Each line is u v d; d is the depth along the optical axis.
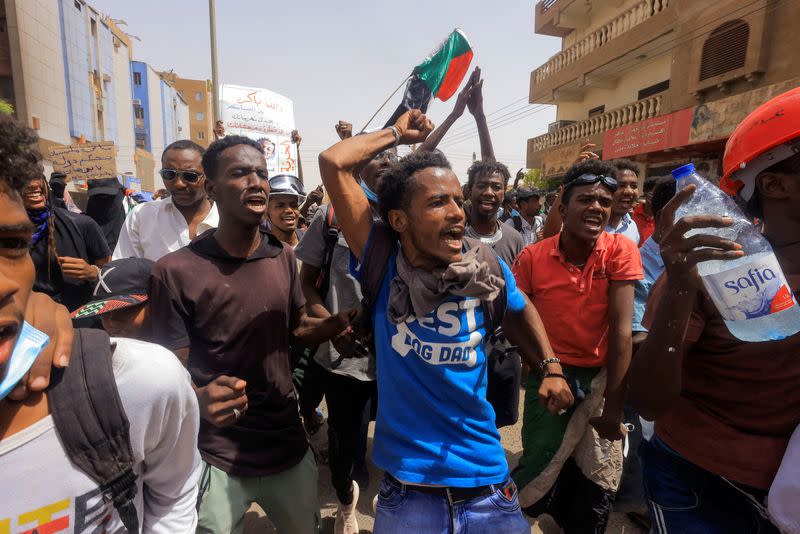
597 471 2.05
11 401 0.75
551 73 17.81
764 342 1.24
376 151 1.62
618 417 1.90
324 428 3.63
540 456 2.10
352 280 2.48
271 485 1.78
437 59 2.34
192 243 1.74
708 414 1.37
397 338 1.42
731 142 1.30
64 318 0.83
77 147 4.59
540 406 2.13
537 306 2.19
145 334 1.69
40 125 20.30
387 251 1.51
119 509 0.87
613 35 14.40
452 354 1.39
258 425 1.72
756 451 1.29
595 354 2.08
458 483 1.36
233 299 1.67
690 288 1.19
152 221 2.73
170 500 1.09
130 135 34.16
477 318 1.43
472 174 3.02
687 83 11.32
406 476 1.37
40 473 0.78
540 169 18.73
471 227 3.06
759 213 1.32
